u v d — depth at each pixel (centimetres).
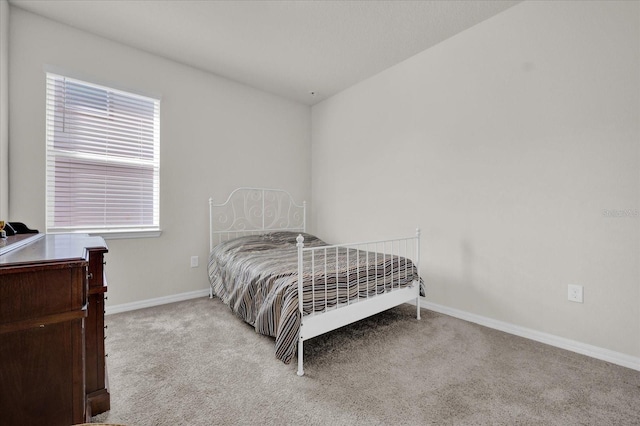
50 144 243
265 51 284
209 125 329
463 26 248
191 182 316
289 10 226
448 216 268
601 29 186
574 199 198
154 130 296
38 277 85
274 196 387
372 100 338
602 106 186
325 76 337
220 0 215
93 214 262
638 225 175
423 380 164
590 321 192
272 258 253
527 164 219
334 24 243
